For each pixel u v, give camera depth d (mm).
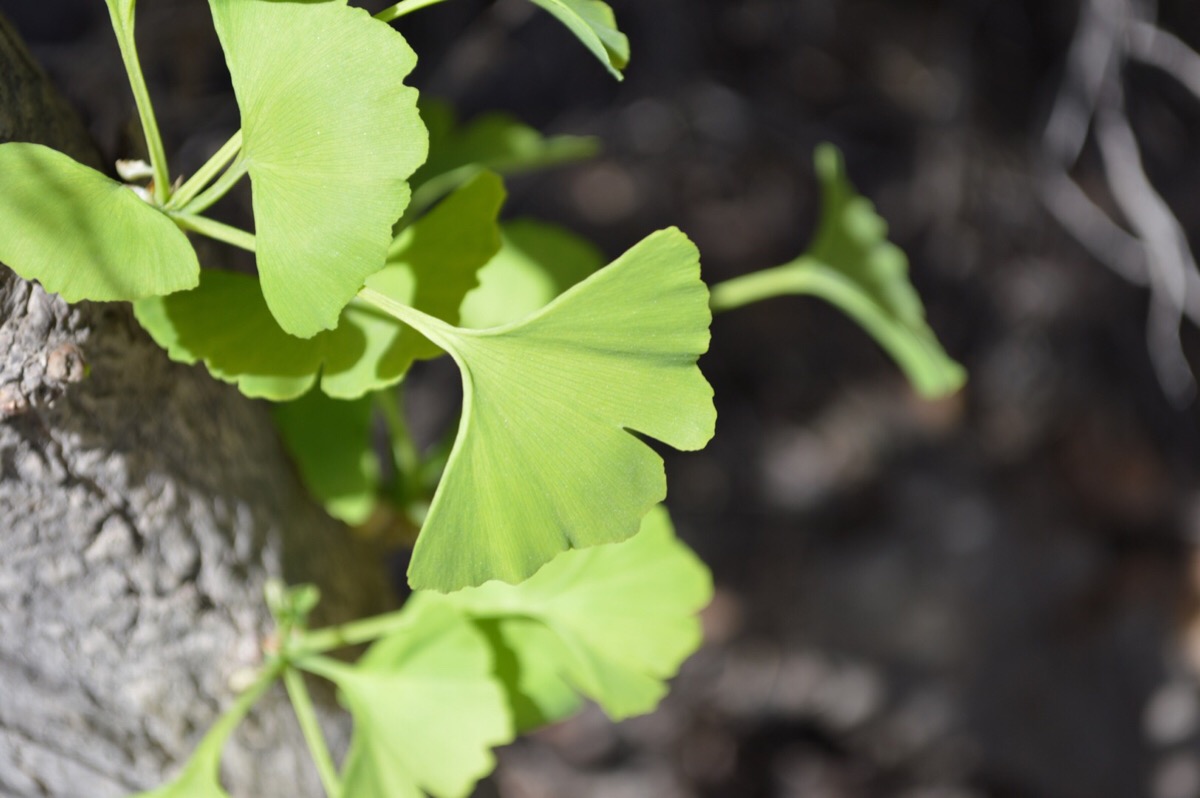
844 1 1240
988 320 1434
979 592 1489
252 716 487
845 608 1498
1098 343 1448
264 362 408
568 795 1433
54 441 424
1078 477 1502
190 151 840
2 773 478
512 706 477
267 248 374
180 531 455
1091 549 1498
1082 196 1153
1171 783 1435
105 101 601
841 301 521
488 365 384
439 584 375
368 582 530
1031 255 1357
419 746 453
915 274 1379
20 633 451
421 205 494
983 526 1499
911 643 1492
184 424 448
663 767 1465
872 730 1499
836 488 1521
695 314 380
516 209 1345
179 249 377
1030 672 1486
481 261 412
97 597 451
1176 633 1461
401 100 367
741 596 1510
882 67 1283
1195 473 1490
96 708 470
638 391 382
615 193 1381
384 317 411
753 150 1330
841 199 529
